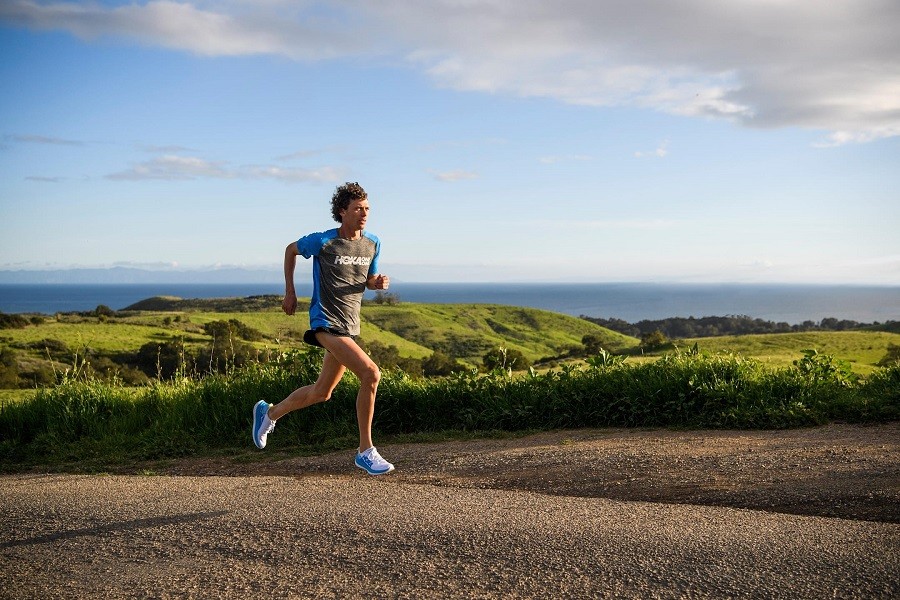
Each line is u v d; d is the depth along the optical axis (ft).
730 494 15.15
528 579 10.48
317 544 12.30
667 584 10.13
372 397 16.89
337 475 20.66
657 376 26.40
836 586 9.83
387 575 10.85
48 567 11.85
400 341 357.82
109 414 29.86
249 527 13.41
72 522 14.38
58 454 26.73
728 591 9.82
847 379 26.45
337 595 10.20
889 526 12.26
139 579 11.14
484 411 26.68
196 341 135.54
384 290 17.65
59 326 184.03
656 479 16.85
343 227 16.80
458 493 16.03
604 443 21.59
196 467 23.58
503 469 19.27
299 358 30.40
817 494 14.53
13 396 33.94
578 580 10.38
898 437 19.44
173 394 30.60
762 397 24.45
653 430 23.71
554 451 20.77
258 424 18.54
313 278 16.79
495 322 487.61
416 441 24.99
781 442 19.84
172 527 13.69
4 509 15.69
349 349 16.62
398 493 16.11
